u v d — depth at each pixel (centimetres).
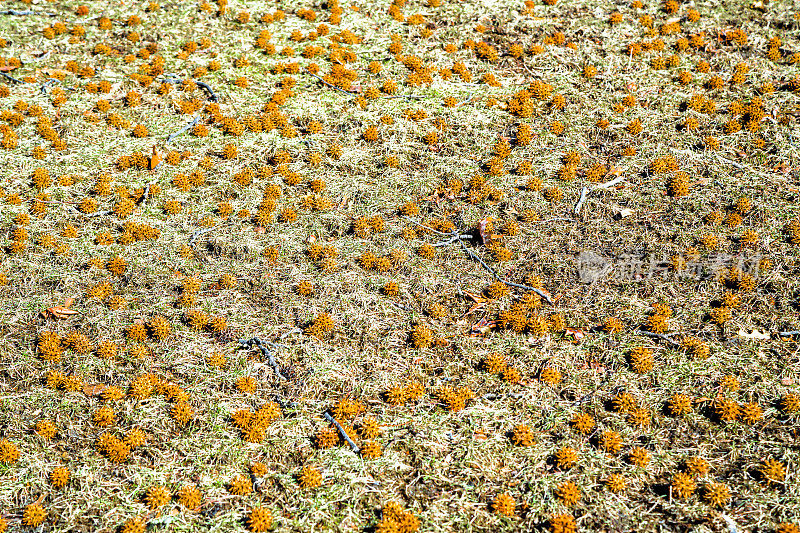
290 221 756
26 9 1055
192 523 496
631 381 585
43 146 844
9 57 968
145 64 969
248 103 912
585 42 990
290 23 1044
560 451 530
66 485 517
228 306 661
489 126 877
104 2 1069
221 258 713
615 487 507
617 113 884
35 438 546
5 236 731
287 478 523
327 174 819
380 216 764
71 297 665
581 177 804
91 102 908
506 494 510
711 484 504
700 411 559
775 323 625
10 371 594
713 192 770
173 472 528
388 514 495
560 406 569
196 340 628
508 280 687
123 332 632
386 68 963
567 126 870
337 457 536
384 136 865
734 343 610
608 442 534
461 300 670
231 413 567
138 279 686
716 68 938
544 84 923
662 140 843
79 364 602
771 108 870
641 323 635
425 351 620
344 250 722
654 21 1018
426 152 846
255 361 610
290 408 571
